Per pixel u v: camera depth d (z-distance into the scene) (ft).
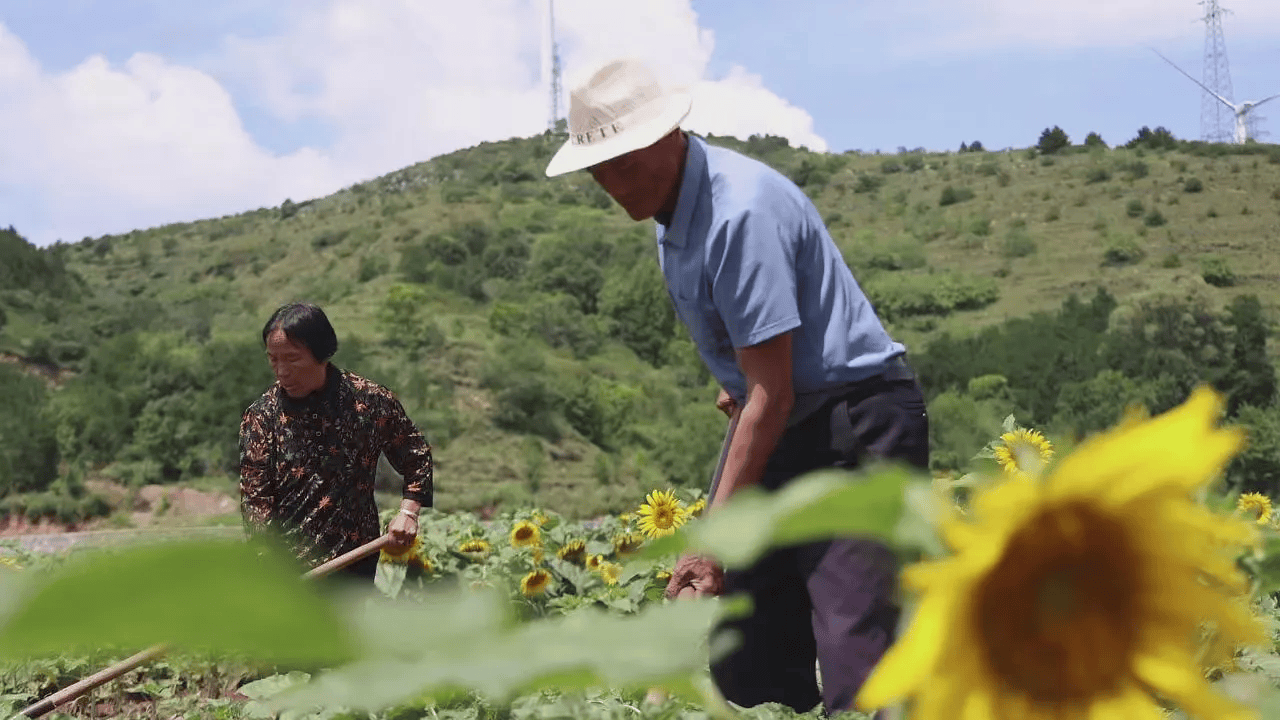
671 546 1.39
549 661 1.18
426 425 157.89
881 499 1.36
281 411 14.96
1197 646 1.57
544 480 154.40
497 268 256.11
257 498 14.90
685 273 9.91
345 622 0.89
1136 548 1.42
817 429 9.99
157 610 0.78
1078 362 159.84
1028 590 1.41
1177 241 272.10
